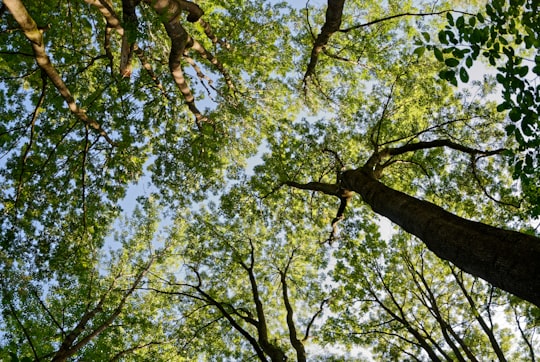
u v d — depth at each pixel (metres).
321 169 17.20
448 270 18.31
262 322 15.41
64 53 14.50
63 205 15.26
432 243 6.35
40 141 14.74
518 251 4.88
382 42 17.38
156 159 16.97
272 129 17.61
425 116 16.56
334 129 17.05
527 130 6.28
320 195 18.05
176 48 10.90
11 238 13.29
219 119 16.64
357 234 17.69
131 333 18.02
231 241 19.20
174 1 9.48
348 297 18.20
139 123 15.88
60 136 14.80
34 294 14.02
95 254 15.91
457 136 16.02
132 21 9.10
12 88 14.42
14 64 14.05
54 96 14.29
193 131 17.39
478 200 16.22
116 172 15.39
